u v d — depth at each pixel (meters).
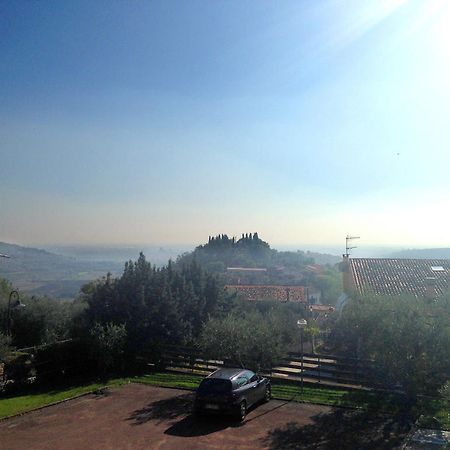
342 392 16.55
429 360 12.91
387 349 13.55
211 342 18.09
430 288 25.66
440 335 12.91
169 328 22.56
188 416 13.93
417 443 11.27
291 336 20.64
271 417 13.72
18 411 14.38
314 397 15.87
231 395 13.28
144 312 22.28
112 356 20.59
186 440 11.80
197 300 24.70
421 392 13.49
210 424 13.12
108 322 21.81
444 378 12.77
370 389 16.67
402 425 12.87
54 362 19.80
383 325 13.60
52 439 11.94
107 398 16.17
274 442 11.61
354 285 27.44
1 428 12.89
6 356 17.66
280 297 52.59
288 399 15.66
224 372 14.46
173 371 20.89
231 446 11.35
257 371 17.56
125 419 13.66
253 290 55.31
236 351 17.53
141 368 21.61
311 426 12.84
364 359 16.20
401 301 13.96
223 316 25.03
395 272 28.97
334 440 11.72
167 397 16.25
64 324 22.34
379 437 11.91
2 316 21.30
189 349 21.23
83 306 24.41
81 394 16.58
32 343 21.42
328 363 17.72
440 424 12.72
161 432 12.44
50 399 15.98
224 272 83.38
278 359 17.83
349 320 14.49
